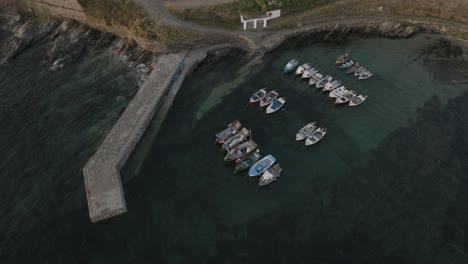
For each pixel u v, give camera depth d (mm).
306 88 64062
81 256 42781
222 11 72688
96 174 49469
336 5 76000
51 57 71438
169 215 46844
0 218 46656
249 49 70188
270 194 49094
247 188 49938
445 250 42656
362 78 65000
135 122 56094
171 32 68500
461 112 58781
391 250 42750
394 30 74375
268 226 45531
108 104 61625
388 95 62500
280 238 44281
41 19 78312
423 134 55719
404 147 54094
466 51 70500
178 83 63875
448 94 62219
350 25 74438
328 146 54875
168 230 45281
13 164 52969
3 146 55438
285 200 48312
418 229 44625
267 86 64500
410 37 74562
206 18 71750
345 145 54906
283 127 57656
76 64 70000
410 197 47938
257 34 70750
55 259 42562
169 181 50781
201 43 68938
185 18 71375
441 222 45250
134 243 44031
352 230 44719
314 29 73625
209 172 51875
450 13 74500
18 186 50281
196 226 45750
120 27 71438
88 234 44812
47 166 52562
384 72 66812
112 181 48719
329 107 60844
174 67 65250
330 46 72625
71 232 45000
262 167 51125
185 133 57062
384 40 74250
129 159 53562
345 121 58500
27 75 68125
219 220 46375
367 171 51312
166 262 42344
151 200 48469
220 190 49719
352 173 51156
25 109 61281
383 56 70375
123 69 68188
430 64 68312
